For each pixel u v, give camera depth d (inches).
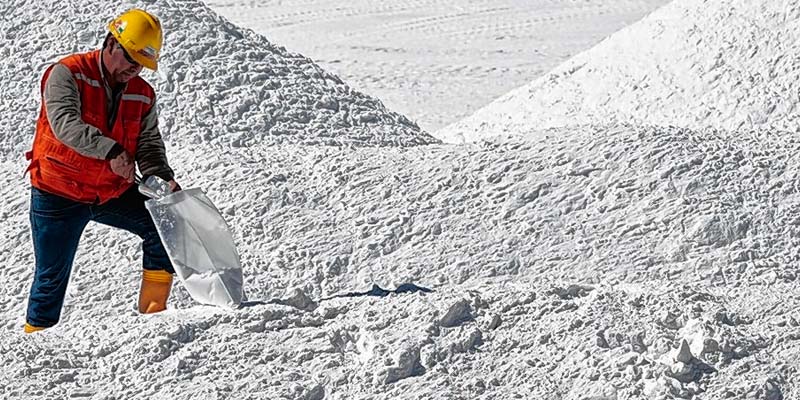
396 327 366.9
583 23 2504.9
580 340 351.3
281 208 565.3
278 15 2657.5
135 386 353.7
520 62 2023.9
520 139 615.8
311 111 806.5
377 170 593.9
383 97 1685.5
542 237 529.0
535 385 337.4
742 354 343.9
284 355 361.7
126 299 503.8
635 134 599.8
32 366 362.3
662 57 1144.8
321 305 394.0
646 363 336.5
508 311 376.2
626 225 530.9
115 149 397.1
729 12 1141.1
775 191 554.3
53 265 425.1
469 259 517.3
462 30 2406.5
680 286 393.4
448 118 1537.9
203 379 352.2
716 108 1029.8
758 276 494.0
